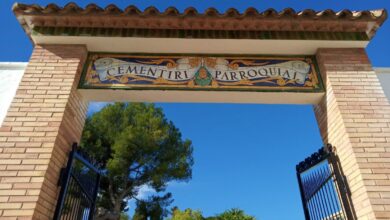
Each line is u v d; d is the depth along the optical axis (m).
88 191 4.53
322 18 4.51
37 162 3.47
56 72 4.27
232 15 4.52
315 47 4.70
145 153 17.36
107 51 4.75
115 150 16.83
